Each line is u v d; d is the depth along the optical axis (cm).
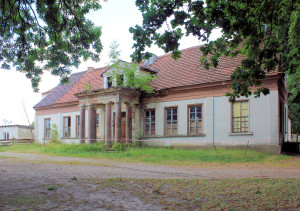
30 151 2027
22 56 1062
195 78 1942
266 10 654
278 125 1586
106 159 1483
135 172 983
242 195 609
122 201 557
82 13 1023
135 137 2150
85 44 1051
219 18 594
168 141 1989
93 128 2183
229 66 1855
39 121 2911
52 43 1055
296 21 1059
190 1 604
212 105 1823
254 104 1673
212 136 1805
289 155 1595
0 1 892
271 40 701
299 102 2072
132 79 2089
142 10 620
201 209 508
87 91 2139
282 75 1591
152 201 562
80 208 499
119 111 1983
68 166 1134
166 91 2020
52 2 913
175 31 629
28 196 566
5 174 865
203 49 693
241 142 1697
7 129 3594
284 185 703
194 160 1398
